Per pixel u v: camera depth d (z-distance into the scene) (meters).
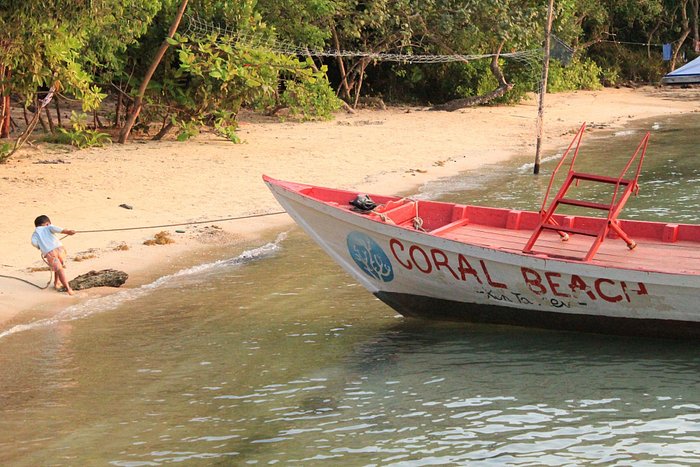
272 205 16.03
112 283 11.59
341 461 6.83
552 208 9.53
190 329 10.02
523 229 10.78
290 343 9.56
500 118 31.91
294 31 28.03
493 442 7.08
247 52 22.34
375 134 25.97
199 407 7.90
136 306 10.84
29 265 12.02
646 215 15.56
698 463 6.65
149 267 12.48
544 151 24.30
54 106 28.38
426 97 38.19
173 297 11.20
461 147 24.34
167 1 21.25
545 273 8.99
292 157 21.03
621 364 8.68
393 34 32.59
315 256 13.20
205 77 22.02
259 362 8.99
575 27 42.41
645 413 7.54
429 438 7.19
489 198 17.31
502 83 34.88
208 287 11.63
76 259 12.48
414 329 10.02
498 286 9.38
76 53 19.05
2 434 7.37
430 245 9.42
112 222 14.41
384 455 6.91
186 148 21.70
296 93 26.78
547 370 8.59
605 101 40.75
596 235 9.33
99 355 9.20
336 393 8.16
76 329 10.00
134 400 8.06
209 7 22.75
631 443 7.00
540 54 34.69
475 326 10.09
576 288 8.97
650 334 9.20
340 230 10.06
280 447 7.09
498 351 9.17
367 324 10.20
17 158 19.20
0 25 16.03
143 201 15.88
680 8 56.53
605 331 9.39
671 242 10.14
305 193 10.98
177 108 23.02
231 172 18.72
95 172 18.11
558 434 7.19
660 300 8.70
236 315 10.52
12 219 14.12
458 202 16.91
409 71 37.09
